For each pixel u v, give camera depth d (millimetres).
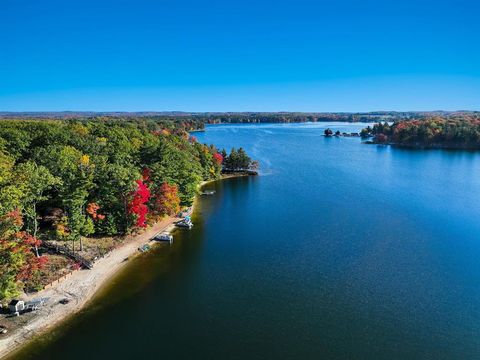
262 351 46125
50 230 68812
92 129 151125
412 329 50312
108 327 50250
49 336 48031
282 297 58094
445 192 126250
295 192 126938
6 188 55312
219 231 87125
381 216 98812
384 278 64062
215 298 57781
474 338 48594
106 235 77000
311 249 76562
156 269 67188
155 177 86562
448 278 64000
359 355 45531
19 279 54500
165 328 50375
